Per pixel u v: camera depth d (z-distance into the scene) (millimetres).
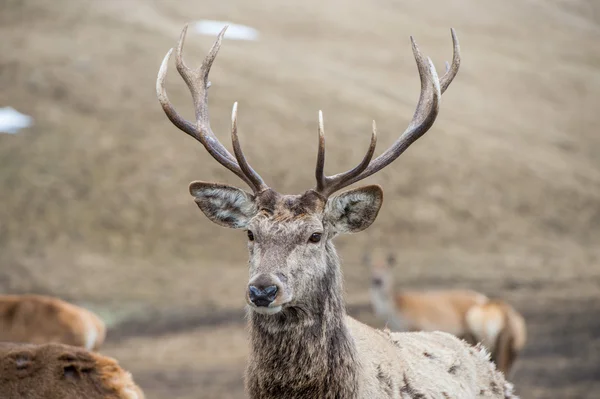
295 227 12898
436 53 124500
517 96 116625
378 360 13625
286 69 101812
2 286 57281
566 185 85875
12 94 86188
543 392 31875
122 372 14844
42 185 72688
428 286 57906
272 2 133125
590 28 156000
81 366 14484
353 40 124438
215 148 14266
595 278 61875
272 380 12867
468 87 115812
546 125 107938
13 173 73938
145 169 76188
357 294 53250
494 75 122000
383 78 110312
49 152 77312
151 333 44500
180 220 69938
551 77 125125
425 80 15078
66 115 83375
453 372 14789
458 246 70875
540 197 82312
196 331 44750
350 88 99875
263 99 90688
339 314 13148
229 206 13727
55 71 90250
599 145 104312
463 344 15812
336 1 140250
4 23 104375
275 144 82250
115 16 107062
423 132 14266
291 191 76062
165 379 34750
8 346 14750
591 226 79500
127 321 47688
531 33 145625
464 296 34188
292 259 12688
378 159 14172
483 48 132375
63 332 25422
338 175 13602
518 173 85812
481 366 15602
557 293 55688
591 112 115500
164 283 58125
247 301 12367
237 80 94688
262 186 13562
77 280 58562
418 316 34438
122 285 57406
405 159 83000
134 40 99750
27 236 66375
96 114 83938
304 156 81125
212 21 120375
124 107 85375
